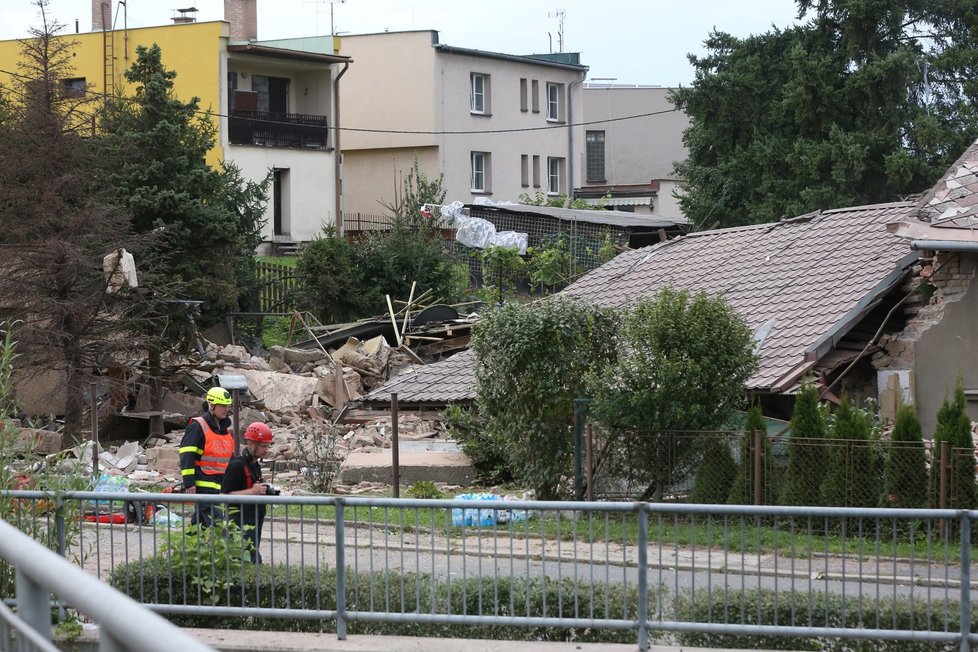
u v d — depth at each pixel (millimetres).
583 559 11047
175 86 55719
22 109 30391
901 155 47719
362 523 11125
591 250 51406
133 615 3600
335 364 34531
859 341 24656
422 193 56906
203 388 34250
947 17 52062
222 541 11289
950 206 23375
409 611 10906
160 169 37938
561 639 11094
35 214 29234
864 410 21984
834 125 49625
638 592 10555
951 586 10562
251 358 37688
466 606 10891
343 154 70188
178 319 35719
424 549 11344
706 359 18922
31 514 11164
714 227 52000
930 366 23062
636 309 19875
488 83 70688
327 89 60094
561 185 76562
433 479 24547
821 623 10797
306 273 44906
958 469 17422
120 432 32094
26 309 28781
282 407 32812
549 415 20125
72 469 12070
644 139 88875
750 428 18875
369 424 30766
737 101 53375
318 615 10906
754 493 18500
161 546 11367
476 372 20906
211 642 10789
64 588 4227
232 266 40156
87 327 29547
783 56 53625
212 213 38219
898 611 10680
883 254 25594
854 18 51031
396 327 40406
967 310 22938
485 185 71000
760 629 10438
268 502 10992
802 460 18344
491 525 11477
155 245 33219
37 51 30438
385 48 68438
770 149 50906
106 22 58688
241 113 56688
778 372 22625
